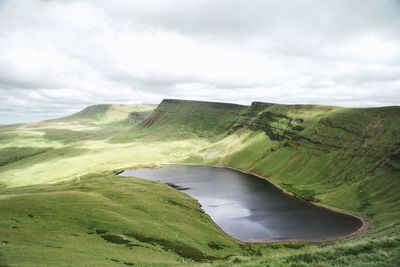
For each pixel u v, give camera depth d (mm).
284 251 95500
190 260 64062
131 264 49094
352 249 35156
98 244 61781
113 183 154625
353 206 162250
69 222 74438
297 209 161625
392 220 126438
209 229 104812
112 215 85438
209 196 190125
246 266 31938
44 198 91938
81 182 166375
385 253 31812
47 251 48688
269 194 197750
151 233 78625
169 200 131875
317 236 119375
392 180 174250
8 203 82938
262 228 129500
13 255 43844
